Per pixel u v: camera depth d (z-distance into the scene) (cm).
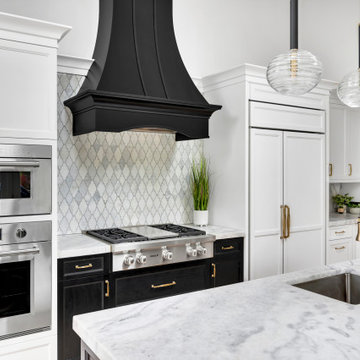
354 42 545
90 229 333
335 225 420
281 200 369
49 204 253
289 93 151
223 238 329
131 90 283
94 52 316
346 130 475
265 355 110
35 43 247
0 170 234
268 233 359
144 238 291
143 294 287
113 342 118
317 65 144
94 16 345
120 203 348
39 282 248
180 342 118
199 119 318
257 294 166
